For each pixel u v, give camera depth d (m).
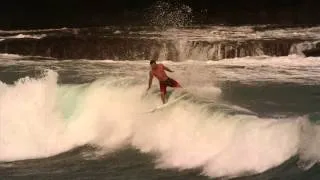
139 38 23.81
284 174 9.14
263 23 30.69
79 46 23.58
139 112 12.72
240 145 10.00
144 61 22.39
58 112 13.55
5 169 11.58
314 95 14.49
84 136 13.00
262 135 9.74
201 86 15.20
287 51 22.39
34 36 25.95
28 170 11.41
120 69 19.97
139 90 13.41
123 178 10.44
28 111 13.53
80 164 11.54
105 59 23.23
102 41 23.53
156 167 10.91
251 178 9.45
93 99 13.40
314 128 9.23
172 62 22.02
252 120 10.20
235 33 25.91
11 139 13.16
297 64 20.36
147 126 12.25
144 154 11.80
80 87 13.78
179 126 11.58
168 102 12.31
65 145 12.86
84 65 21.19
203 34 25.59
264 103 13.48
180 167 10.74
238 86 15.76
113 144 12.55
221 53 22.27
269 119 10.12
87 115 13.25
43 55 23.77
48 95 13.72
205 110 11.30
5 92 13.80
